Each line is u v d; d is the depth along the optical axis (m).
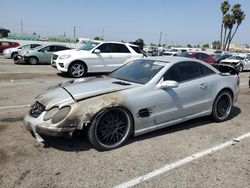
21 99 7.53
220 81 5.76
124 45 13.40
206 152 4.33
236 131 5.36
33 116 4.20
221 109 5.91
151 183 3.41
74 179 3.43
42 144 4.35
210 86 5.55
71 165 3.76
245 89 10.95
